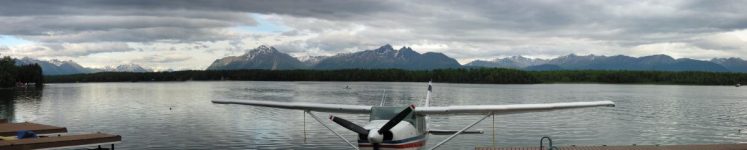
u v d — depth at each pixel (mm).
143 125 36469
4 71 124938
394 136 14469
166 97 77938
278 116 41406
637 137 30812
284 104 18031
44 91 101938
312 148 26172
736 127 36219
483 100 69750
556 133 31781
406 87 127438
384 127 14375
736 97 78438
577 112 45219
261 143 27766
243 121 38188
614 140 29562
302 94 87562
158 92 99188
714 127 36000
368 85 149500
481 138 29031
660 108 53750
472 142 27641
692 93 94188
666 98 74938
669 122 38938
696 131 33781
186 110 49344
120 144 27594
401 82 196625
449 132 18234
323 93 91188
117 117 42812
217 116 42344
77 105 58344
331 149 25859
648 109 52219
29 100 68625
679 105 58875
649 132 33031
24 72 140125
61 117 43438
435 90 106312
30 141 17781
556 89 114812
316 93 91188
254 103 18438
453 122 36406
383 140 14586
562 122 37219
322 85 150000
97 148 20969
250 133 31562
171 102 63844
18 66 141375
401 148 14602
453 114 16938
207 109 50000
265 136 30234
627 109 51750
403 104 61406
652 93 93625
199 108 51625
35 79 145000
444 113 16203
